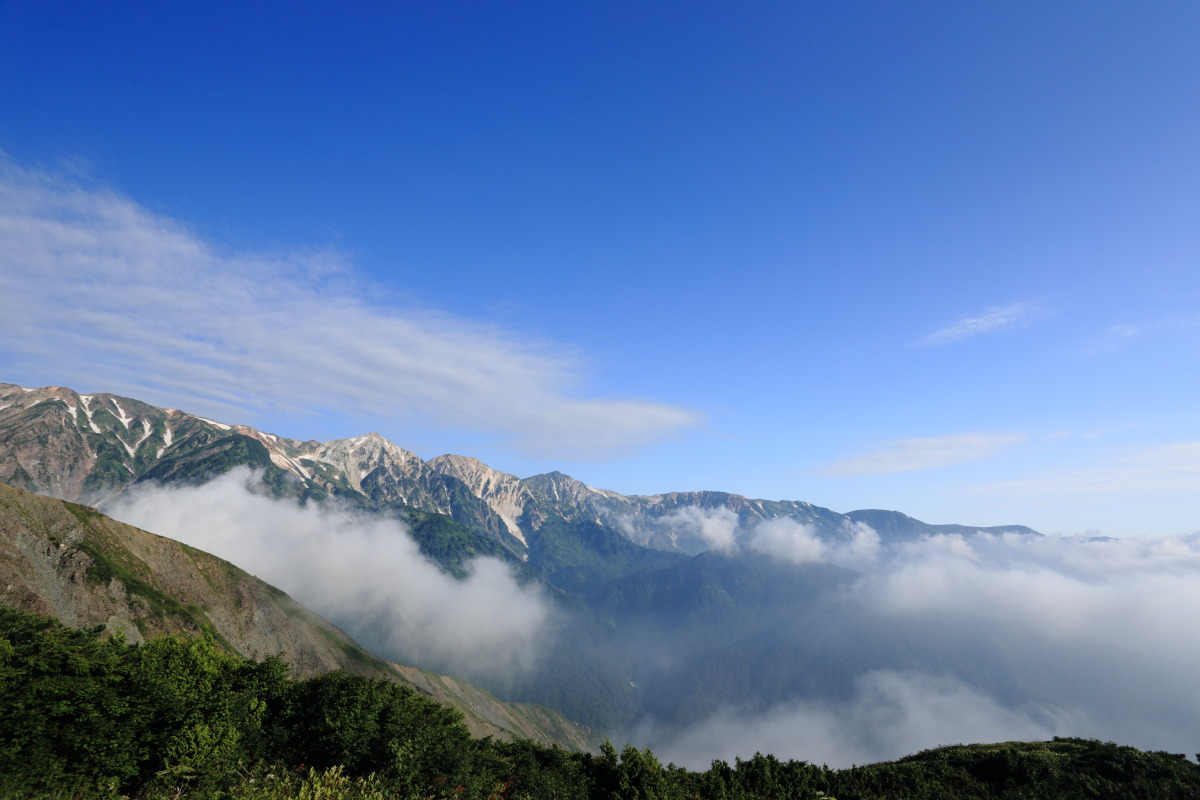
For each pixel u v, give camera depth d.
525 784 40.09
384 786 30.80
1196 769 55.62
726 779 55.06
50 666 27.14
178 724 29.53
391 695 44.34
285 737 36.47
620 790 43.38
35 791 21.45
